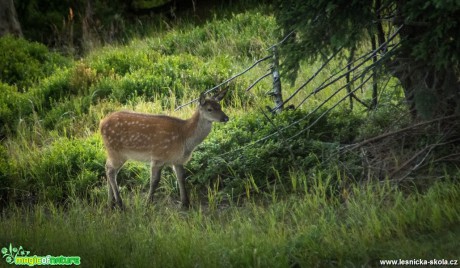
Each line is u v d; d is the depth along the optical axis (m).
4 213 26.58
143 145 25.97
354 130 27.84
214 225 23.38
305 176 25.56
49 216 26.45
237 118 30.78
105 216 25.08
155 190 26.75
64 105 35.81
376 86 27.73
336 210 23.19
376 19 24.38
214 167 27.14
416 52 22.41
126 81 37.00
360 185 24.31
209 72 38.00
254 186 25.78
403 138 25.39
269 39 42.31
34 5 53.84
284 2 25.97
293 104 32.16
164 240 21.61
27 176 29.53
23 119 34.62
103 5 54.19
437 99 22.98
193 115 26.17
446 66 21.83
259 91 35.78
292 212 23.50
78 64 40.28
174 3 55.00
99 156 29.58
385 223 21.17
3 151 30.20
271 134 28.12
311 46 24.89
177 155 25.95
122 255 20.98
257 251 20.02
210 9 52.94
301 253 20.25
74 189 27.67
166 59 39.75
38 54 44.50
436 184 22.42
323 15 24.20
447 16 21.78
